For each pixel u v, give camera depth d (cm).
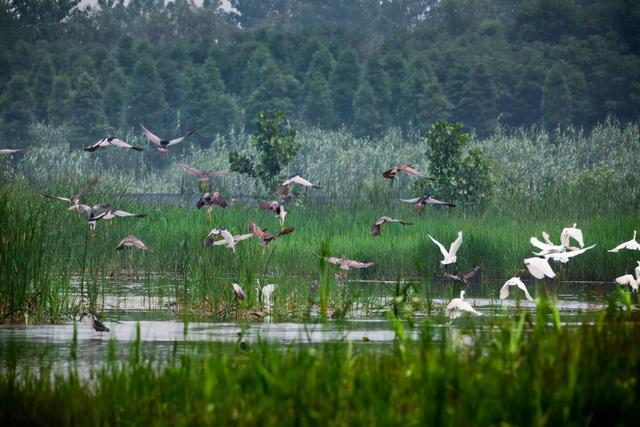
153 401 881
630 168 5609
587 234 2852
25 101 8669
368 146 5744
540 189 4059
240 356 1168
